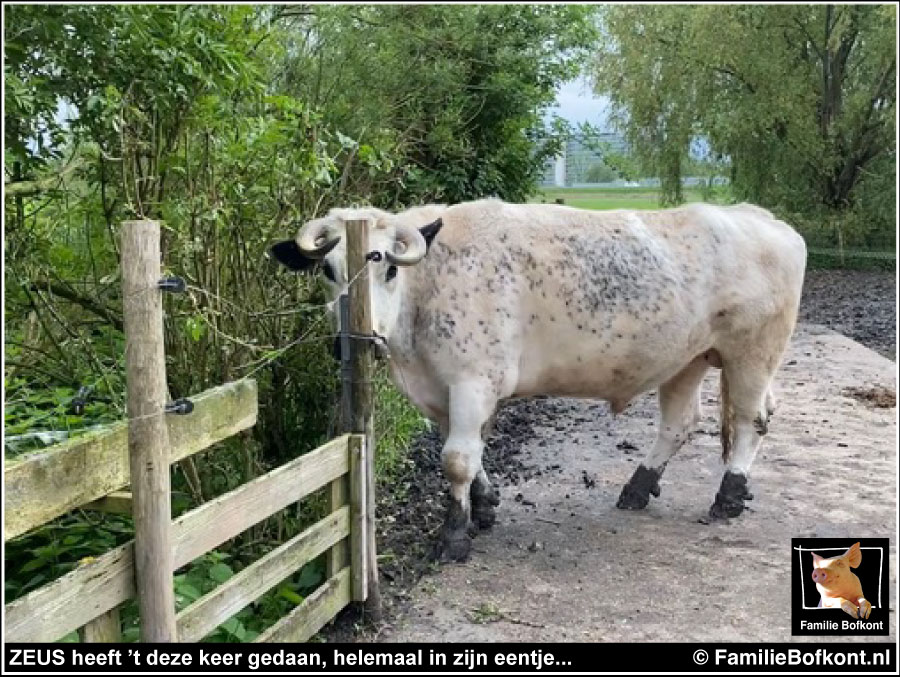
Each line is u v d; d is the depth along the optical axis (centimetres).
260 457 536
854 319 1452
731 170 2092
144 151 451
